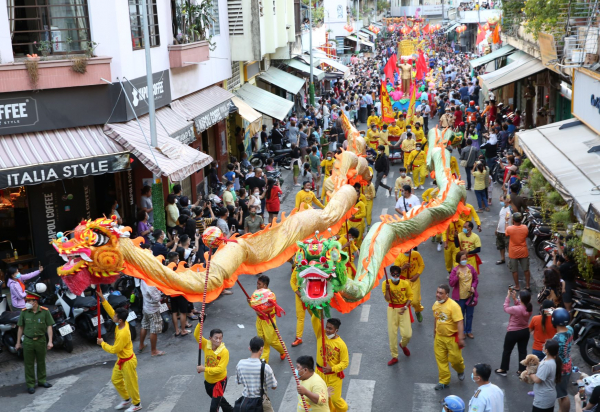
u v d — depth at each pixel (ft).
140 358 41.32
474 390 35.76
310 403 28.02
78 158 46.21
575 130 58.90
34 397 36.65
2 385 38.29
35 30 47.67
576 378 36.06
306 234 32.17
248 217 56.34
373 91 148.87
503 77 95.71
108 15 50.49
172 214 56.54
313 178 85.10
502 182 80.94
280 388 36.78
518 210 59.47
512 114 107.76
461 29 242.37
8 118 44.96
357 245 56.70
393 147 95.09
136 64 54.60
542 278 52.19
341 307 27.27
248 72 104.58
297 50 127.95
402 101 118.83
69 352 42.19
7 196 51.06
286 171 97.35
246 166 86.33
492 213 71.10
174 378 38.40
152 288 40.37
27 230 51.90
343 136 108.88
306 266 24.35
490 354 39.99
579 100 59.16
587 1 64.13
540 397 29.99
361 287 27.94
